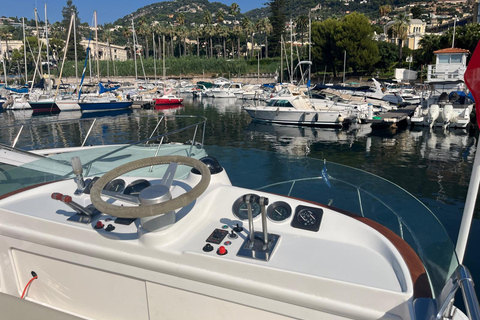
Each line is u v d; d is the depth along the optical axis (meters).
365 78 53.50
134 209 1.51
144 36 84.25
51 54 77.38
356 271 1.64
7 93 37.12
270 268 1.58
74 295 2.03
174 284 1.75
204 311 1.74
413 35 73.88
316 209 2.07
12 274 2.16
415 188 10.03
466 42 42.38
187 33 85.69
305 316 1.57
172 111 30.98
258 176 3.79
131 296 1.88
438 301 1.43
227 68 70.44
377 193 2.86
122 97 32.34
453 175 11.31
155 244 1.73
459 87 22.11
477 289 4.68
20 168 2.88
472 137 17.72
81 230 1.89
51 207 2.21
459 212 7.99
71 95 32.50
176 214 1.90
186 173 3.35
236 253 1.71
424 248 2.11
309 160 3.82
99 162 3.64
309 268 1.64
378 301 1.46
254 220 2.05
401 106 28.83
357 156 14.54
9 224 2.09
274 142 17.89
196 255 1.68
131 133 17.36
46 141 14.90
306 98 23.62
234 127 22.48
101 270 1.89
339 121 21.06
